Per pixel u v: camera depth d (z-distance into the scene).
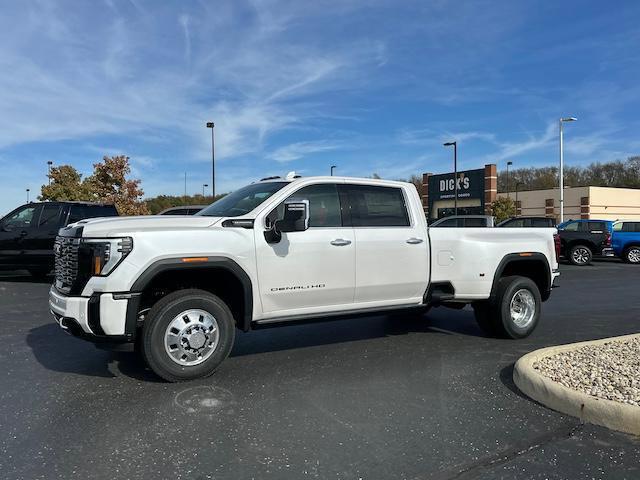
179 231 5.00
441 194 48.84
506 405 4.57
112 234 4.79
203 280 5.46
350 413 4.36
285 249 5.51
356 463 3.48
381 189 6.37
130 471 3.34
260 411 4.37
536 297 7.26
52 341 6.76
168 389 4.88
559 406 4.42
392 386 5.07
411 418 4.26
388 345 6.75
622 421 4.02
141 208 29.66
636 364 5.26
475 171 45.09
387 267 6.18
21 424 4.06
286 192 5.68
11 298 10.44
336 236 5.84
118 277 4.70
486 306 7.15
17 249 12.71
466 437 3.90
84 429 3.97
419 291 6.53
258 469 3.38
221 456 3.56
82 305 4.74
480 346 6.73
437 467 3.44
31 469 3.35
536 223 20.83
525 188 94.44
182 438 3.83
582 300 11.09
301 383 5.12
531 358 5.38
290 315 5.66
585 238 20.83
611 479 3.30
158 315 4.91
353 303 6.07
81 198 28.83
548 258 7.50
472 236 6.88
